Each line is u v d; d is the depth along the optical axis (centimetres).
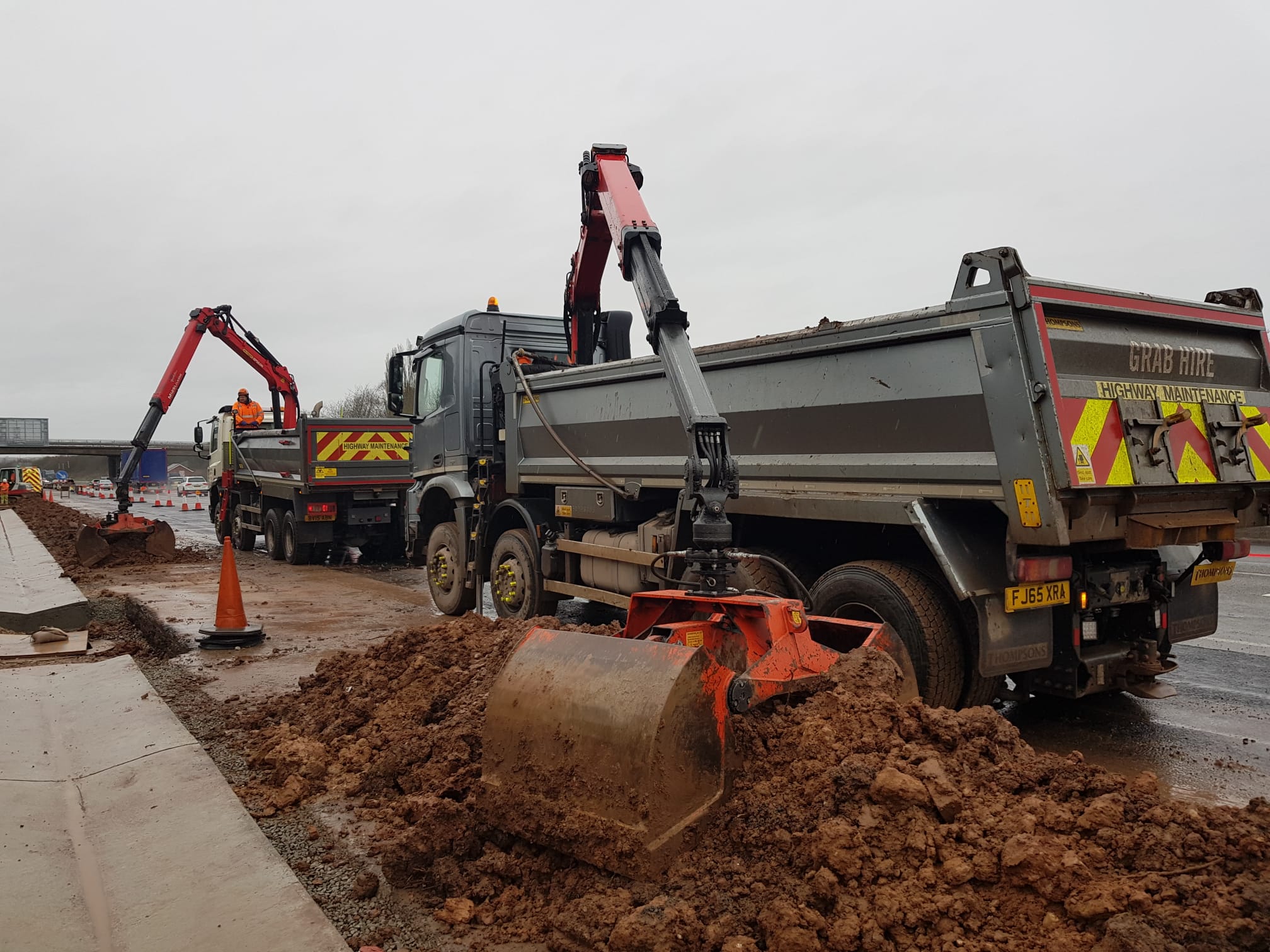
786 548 598
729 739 319
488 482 923
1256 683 629
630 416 712
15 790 423
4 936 287
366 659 601
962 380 457
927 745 322
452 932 302
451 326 986
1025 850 260
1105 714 559
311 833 383
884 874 269
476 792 349
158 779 435
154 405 1655
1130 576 490
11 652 752
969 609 474
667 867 295
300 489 1519
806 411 549
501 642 564
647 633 398
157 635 831
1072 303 446
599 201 735
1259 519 532
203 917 303
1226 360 535
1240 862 250
